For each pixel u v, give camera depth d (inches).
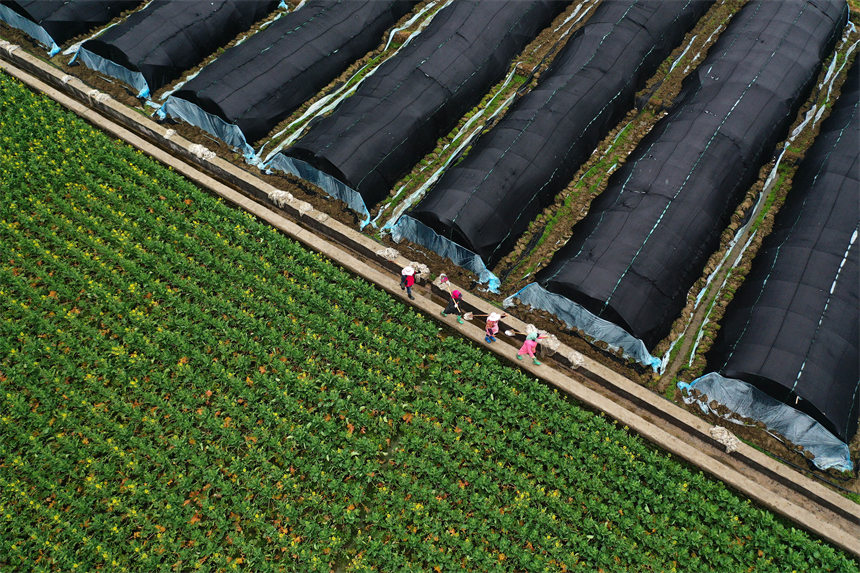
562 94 1019.9
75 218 931.3
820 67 1103.6
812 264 812.6
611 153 1034.7
